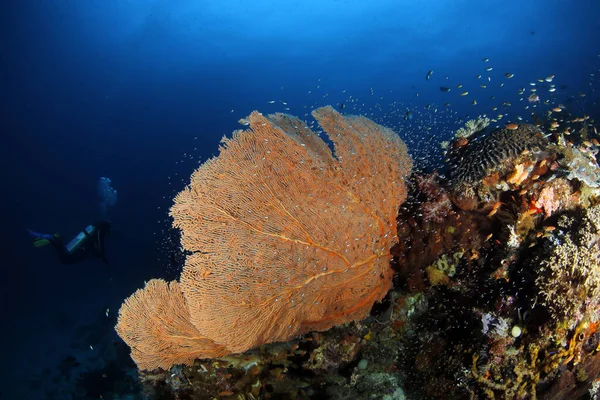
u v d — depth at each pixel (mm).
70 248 14336
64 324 21438
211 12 53344
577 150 3898
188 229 3783
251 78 60000
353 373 4289
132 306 4562
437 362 3764
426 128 7352
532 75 37000
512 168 3729
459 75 41594
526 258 3502
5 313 28297
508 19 36125
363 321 4453
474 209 3920
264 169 3857
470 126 4988
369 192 4133
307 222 3840
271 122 4055
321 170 3990
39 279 35219
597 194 3594
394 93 47125
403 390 3984
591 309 3137
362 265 4094
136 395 10867
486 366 3283
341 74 51188
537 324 3186
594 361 3318
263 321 3871
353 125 4477
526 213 3602
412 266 4227
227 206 3785
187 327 4484
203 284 3770
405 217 4305
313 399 4316
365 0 41875
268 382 4516
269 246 3775
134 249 31781
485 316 3391
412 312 4305
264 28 52906
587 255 3131
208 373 4738
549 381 3203
